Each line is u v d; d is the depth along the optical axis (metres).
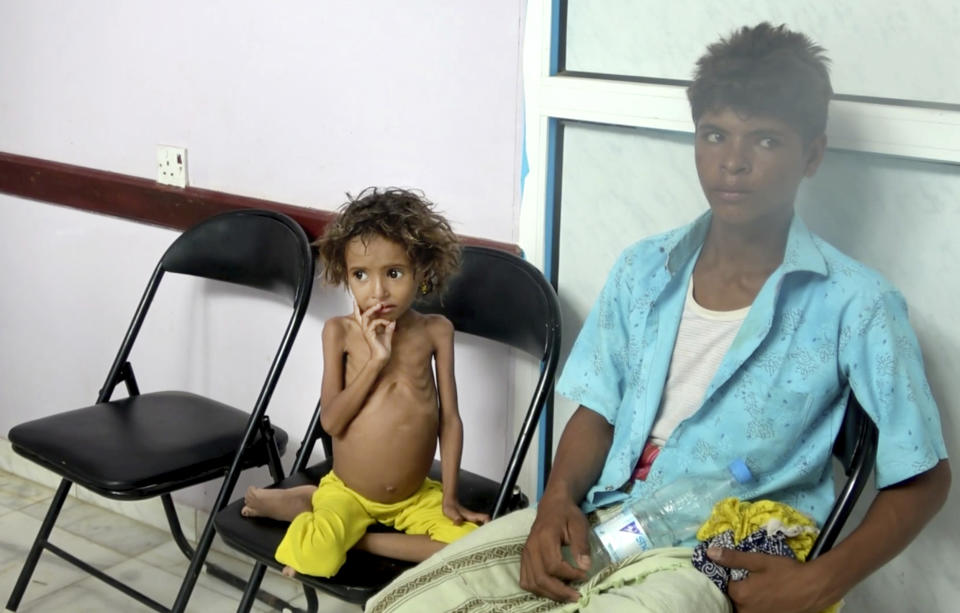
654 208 1.90
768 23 1.64
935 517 1.74
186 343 2.54
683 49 1.80
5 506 2.74
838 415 1.51
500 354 2.10
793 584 1.38
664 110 1.80
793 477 1.52
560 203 1.99
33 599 2.33
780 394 1.50
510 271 1.89
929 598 1.78
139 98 2.47
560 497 1.58
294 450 2.43
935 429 1.47
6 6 2.62
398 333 1.75
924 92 1.61
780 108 1.48
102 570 2.46
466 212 2.09
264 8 2.24
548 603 1.47
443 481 1.76
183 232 2.40
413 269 1.69
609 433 1.70
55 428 2.08
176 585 2.41
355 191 2.22
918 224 1.67
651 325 1.63
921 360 1.49
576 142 1.95
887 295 1.47
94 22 2.48
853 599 1.84
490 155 2.04
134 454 1.99
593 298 2.01
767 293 1.50
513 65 1.96
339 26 2.15
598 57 1.89
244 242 2.20
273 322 2.39
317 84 2.21
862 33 1.64
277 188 2.33
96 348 2.70
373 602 1.50
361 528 1.71
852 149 1.66
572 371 1.72
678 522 1.53
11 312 2.82
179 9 2.35
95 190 2.56
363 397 1.70
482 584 1.48
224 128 2.36
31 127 2.67
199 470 1.99
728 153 1.51
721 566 1.41
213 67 2.34
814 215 1.75
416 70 2.08
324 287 2.29
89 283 2.66
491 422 2.14
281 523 1.76
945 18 1.57
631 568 1.45
